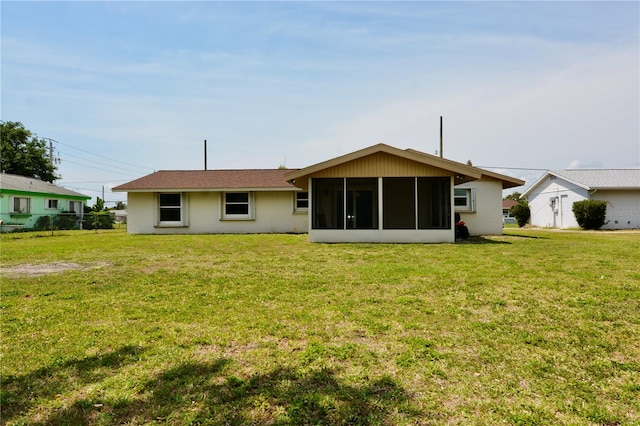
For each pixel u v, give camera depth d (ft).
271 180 54.60
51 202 76.69
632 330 10.88
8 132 103.30
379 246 32.24
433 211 35.83
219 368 8.60
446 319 11.97
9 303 13.96
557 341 10.11
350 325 11.44
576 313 12.40
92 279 18.28
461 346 9.83
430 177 35.86
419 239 35.76
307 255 26.76
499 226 47.88
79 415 6.72
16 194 66.59
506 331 10.88
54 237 45.09
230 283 17.33
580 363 8.81
